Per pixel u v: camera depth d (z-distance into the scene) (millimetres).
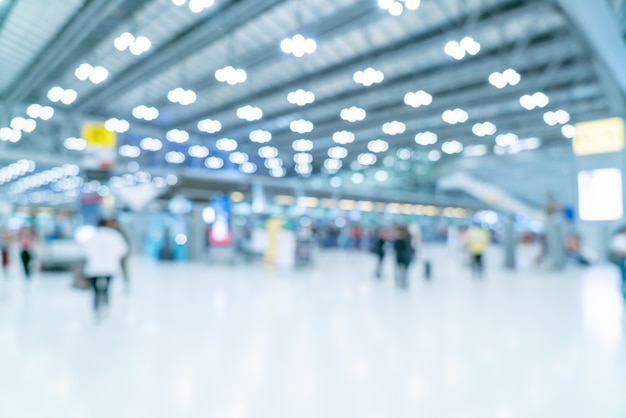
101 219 6312
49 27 11750
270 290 9547
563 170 34344
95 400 3441
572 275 13023
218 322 6262
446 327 5984
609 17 7262
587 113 20000
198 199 15367
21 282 10945
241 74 9898
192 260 16578
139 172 17141
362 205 25797
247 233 17344
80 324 6145
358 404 3383
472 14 11680
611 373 4102
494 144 28688
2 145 23297
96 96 17531
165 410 3260
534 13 10938
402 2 7586
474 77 16656
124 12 11219
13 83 15930
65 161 20500
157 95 18859
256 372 4102
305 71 16203
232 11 10922
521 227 32750
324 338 5359
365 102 18938
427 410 3281
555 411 3271
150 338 5355
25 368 4215
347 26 11695
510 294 9156
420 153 34688
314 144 28547
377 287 10195
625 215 12773
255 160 31766
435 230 31016
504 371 4152
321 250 25859
